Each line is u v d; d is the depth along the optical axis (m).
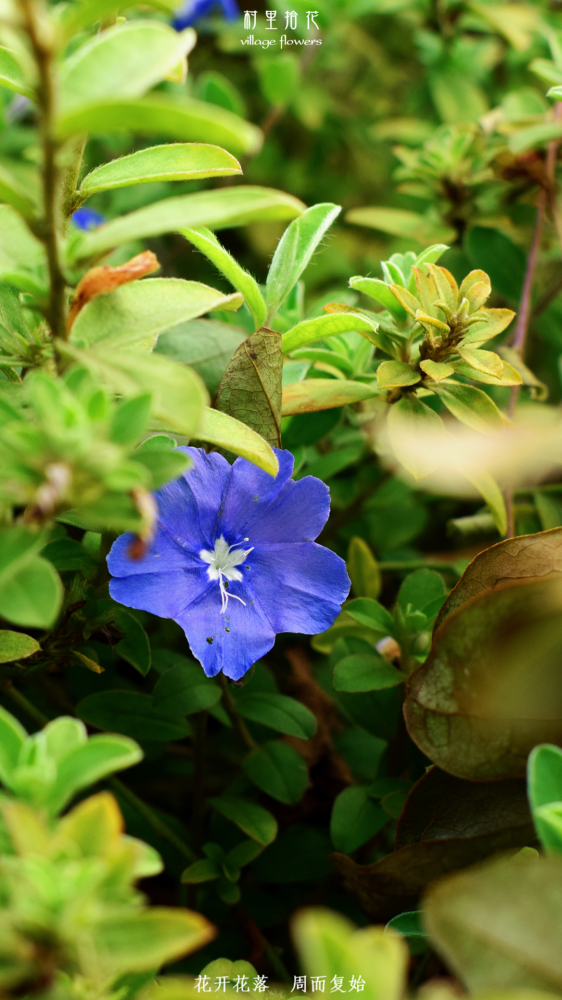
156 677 0.20
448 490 0.20
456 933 0.14
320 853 0.19
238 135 0.13
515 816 0.16
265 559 0.17
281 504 0.17
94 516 0.14
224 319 0.21
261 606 0.17
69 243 0.14
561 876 0.14
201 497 0.17
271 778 0.18
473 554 0.21
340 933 0.13
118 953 0.13
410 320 0.18
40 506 0.13
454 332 0.17
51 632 0.17
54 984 0.13
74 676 0.20
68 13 0.15
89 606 0.17
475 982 0.14
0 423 0.15
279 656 0.21
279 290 0.18
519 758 0.16
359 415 0.21
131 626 0.17
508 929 0.14
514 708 0.16
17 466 0.14
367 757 0.20
